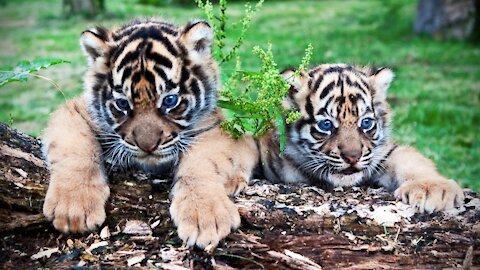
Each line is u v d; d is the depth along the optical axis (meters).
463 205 1.67
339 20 6.28
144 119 1.67
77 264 1.56
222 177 1.67
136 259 1.56
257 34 5.25
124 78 1.67
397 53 4.65
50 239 1.59
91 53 1.71
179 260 1.56
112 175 1.68
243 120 1.78
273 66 1.75
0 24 6.18
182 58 1.70
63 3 6.76
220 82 1.78
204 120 1.73
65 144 1.66
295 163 1.82
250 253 1.58
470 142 2.80
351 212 1.64
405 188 1.69
